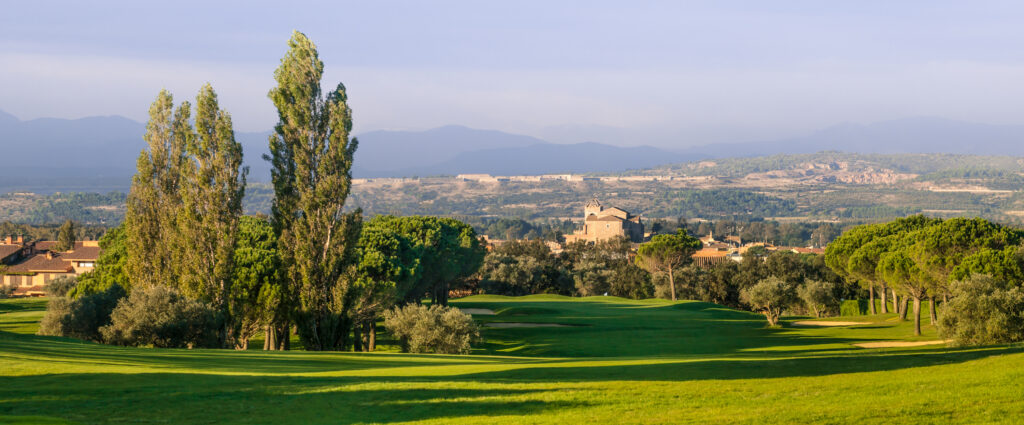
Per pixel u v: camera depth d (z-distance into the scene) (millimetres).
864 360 33062
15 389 24766
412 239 75938
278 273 55719
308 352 43594
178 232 56312
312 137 56156
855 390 23969
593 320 84938
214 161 54094
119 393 24469
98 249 138500
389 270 60969
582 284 148250
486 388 25844
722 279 136875
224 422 21266
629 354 56875
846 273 94312
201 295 53156
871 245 79812
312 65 56562
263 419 21625
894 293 87250
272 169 56156
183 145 59312
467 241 95062
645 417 21250
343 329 55125
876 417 20328
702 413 21516
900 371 27859
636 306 106312
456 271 87375
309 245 54906
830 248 95375
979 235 62438
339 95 57094
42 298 100938
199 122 53906
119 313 46688
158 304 46781
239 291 54688
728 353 52438
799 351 52344
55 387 25188
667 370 30719
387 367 33531
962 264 58656
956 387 23531
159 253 58250
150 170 58812
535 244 159500
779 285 81750
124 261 63906
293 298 55188
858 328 76500
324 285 55125
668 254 128625
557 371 31062
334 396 24562
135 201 58844
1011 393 22172
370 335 63250
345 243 55094
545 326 79250
